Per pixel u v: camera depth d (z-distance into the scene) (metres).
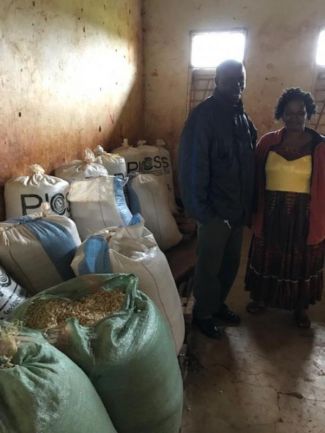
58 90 2.24
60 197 1.91
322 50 3.30
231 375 1.72
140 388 0.98
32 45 1.95
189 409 1.53
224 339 1.97
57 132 2.27
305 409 1.53
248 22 3.34
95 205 1.93
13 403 0.69
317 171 1.77
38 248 1.44
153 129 3.80
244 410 1.53
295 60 3.34
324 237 1.89
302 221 1.85
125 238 1.45
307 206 1.83
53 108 2.20
